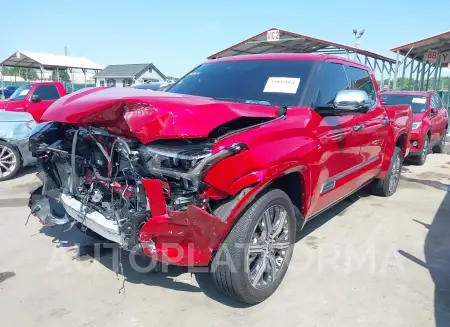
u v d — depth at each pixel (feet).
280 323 9.73
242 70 13.98
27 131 23.63
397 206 18.85
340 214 17.49
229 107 9.84
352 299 10.75
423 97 33.19
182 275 11.93
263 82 13.12
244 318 9.92
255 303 10.43
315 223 16.30
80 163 11.14
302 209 11.62
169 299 10.69
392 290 11.23
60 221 11.97
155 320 9.80
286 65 13.58
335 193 13.70
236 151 8.96
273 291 10.85
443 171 28.32
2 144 22.65
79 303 10.44
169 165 8.89
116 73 138.31
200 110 9.22
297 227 11.93
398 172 21.13
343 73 14.85
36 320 9.71
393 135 18.75
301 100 12.26
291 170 10.23
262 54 14.93
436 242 14.62
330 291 11.14
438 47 66.64
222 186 8.77
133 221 9.14
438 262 13.00
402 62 63.67
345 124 13.51
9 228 15.25
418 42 59.82
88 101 10.01
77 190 11.11
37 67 108.47
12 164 23.17
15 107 39.58
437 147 36.91
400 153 20.85
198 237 8.79
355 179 15.26
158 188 8.70
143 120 8.84
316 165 11.49
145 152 9.17
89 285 11.29
